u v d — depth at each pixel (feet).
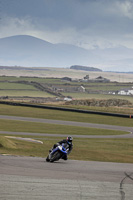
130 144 341.41
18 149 203.41
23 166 120.67
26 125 477.77
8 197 71.46
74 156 207.00
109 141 357.41
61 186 87.10
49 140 329.11
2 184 83.66
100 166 146.61
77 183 93.25
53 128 458.50
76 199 73.87
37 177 98.07
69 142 145.59
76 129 461.78
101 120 605.31
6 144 205.67
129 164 174.91
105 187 90.22
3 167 113.60
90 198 75.66
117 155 239.91
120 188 90.22
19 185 84.12
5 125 463.83
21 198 71.41
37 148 226.38
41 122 529.45
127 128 511.40
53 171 114.21
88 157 209.26
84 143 323.98
